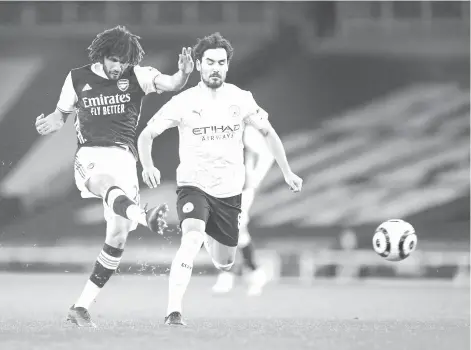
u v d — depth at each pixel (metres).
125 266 103.06
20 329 24.88
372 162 120.94
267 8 129.75
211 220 28.95
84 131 28.52
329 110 127.00
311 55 129.12
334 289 69.12
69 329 24.92
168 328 25.28
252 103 29.25
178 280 27.08
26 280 79.69
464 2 128.88
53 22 129.38
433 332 24.98
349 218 113.06
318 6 130.38
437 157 121.75
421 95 127.62
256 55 128.75
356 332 24.50
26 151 119.75
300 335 23.11
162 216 25.19
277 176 120.12
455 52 128.88
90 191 28.36
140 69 28.78
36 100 122.00
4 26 128.25
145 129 28.56
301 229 112.94
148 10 129.38
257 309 42.06
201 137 28.39
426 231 112.00
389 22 129.25
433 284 81.12
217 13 129.62
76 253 101.69
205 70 28.42
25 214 113.88
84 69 28.45
